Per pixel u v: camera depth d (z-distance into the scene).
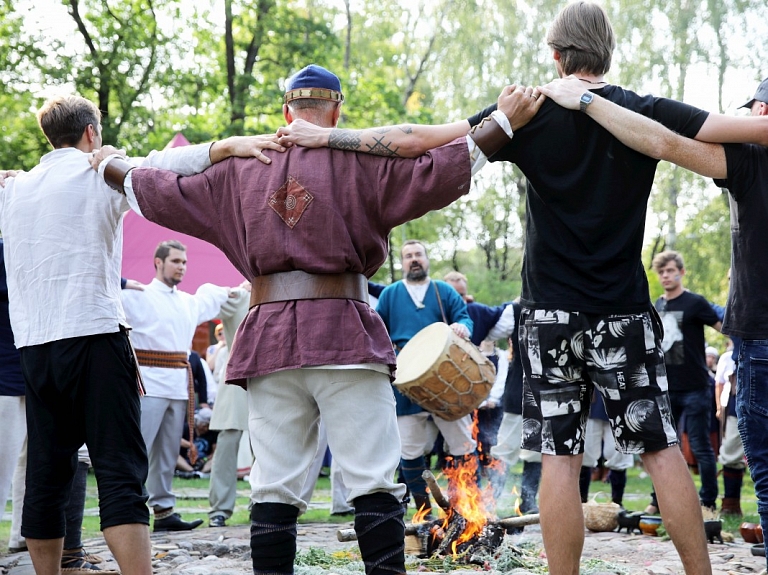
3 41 22.88
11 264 3.54
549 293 3.23
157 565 4.99
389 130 3.02
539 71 29.33
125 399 3.44
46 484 3.54
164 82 23.62
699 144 3.26
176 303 6.79
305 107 3.18
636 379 3.18
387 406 3.01
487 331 7.21
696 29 26.59
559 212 3.20
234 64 24.22
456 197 2.98
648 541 5.86
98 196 3.45
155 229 11.83
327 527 6.67
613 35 3.34
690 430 7.20
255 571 2.99
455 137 3.05
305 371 2.96
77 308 3.41
